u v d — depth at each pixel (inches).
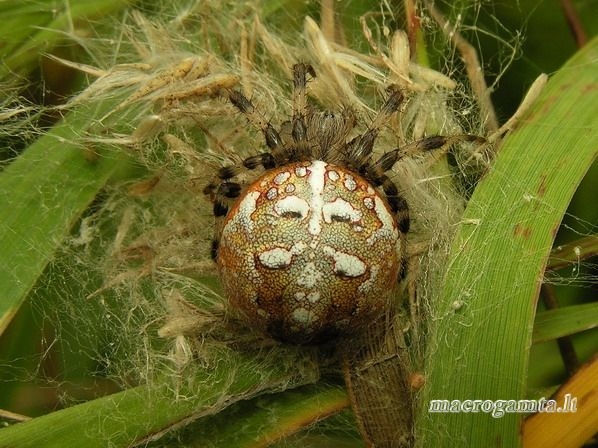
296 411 2.9
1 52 3.4
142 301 3.3
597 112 3.1
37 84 3.5
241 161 3.2
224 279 2.8
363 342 3.0
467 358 2.8
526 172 3.0
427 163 3.2
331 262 2.7
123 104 3.3
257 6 3.6
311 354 3.0
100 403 2.8
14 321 3.3
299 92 3.2
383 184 3.1
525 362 2.8
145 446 2.9
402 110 3.3
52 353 3.3
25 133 3.3
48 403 3.3
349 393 2.9
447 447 2.8
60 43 3.5
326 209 2.7
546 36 3.7
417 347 3.0
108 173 3.3
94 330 3.3
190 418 2.9
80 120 3.3
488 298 2.9
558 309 3.1
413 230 3.2
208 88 3.3
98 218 3.4
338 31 3.5
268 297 2.7
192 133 3.4
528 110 3.1
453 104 3.5
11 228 3.1
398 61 3.4
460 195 3.2
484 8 3.7
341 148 3.1
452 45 3.6
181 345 3.0
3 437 2.7
